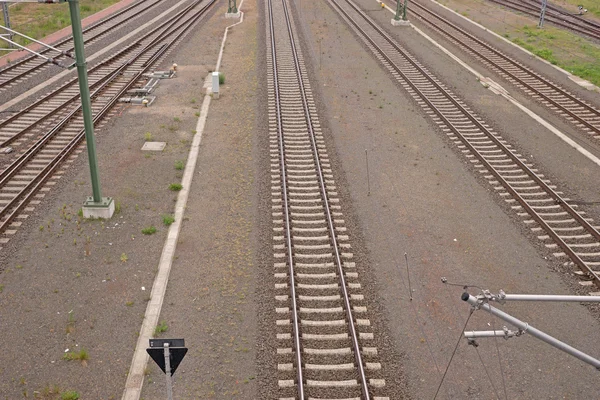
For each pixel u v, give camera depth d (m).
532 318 12.71
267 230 15.77
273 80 29.05
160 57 33.25
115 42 36.44
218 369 11.09
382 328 12.30
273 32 39.00
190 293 13.19
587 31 41.97
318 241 15.38
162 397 10.46
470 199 17.80
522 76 30.81
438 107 25.69
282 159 19.66
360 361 11.16
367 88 28.31
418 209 17.14
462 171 19.69
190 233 15.60
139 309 12.63
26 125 22.50
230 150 20.95
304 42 37.09
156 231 15.63
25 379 10.77
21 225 15.68
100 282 13.49
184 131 22.59
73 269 13.93
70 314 12.41
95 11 46.88
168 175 18.88
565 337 12.16
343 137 22.36
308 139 22.00
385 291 13.46
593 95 28.22
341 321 12.41
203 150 20.92
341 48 35.75
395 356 11.55
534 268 14.46
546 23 44.69
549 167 20.16
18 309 12.54
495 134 22.81
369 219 16.53
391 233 15.84
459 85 29.02
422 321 12.53
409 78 29.59
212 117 24.25
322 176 18.91
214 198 17.50
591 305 13.21
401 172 19.50
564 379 11.09
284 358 11.43
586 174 19.75
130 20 43.31
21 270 13.84
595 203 17.77
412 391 10.73
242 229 15.80
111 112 24.39
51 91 26.61
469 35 39.16
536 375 11.16
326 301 13.09
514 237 15.80
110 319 12.31
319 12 47.19
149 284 13.46
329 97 26.88
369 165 19.97
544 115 25.47
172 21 42.66
